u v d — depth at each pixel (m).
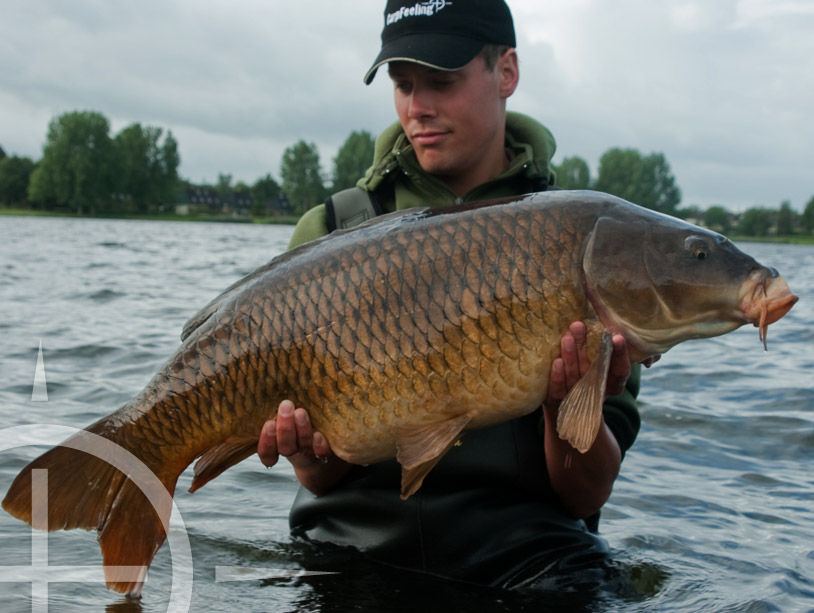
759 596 3.12
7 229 43.72
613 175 77.31
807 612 3.00
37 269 17.23
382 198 3.73
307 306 2.79
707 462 5.07
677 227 2.80
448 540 3.28
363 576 3.26
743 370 7.97
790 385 7.14
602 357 2.71
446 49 3.31
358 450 2.81
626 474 4.80
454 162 3.48
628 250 2.75
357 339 2.74
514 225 2.75
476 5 3.38
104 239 36.19
